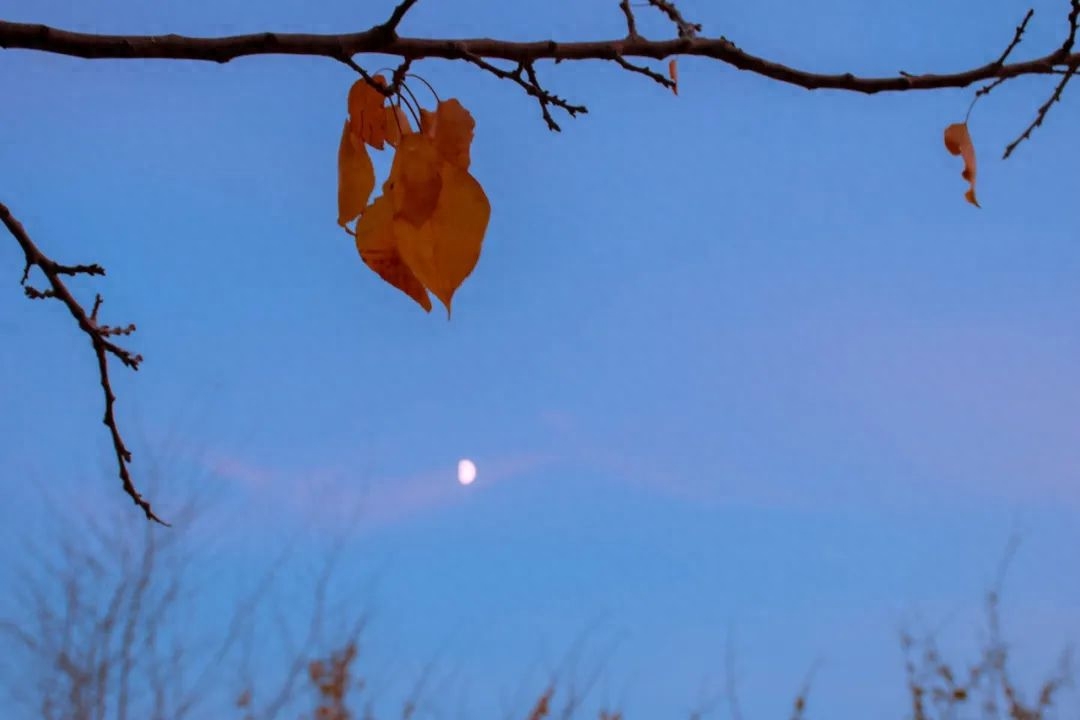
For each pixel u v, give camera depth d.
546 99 1.33
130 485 1.51
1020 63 1.44
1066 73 1.45
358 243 1.22
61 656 4.33
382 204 1.22
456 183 1.22
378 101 1.26
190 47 1.30
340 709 4.42
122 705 4.34
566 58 1.33
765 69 1.38
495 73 1.32
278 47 1.29
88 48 1.29
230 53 1.29
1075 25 1.44
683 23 1.37
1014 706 4.06
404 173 1.21
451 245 1.21
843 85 1.41
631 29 1.35
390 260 1.22
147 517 1.51
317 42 1.29
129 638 4.39
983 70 1.42
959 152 1.43
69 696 4.28
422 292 1.23
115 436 1.50
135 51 1.30
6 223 1.45
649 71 1.35
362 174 1.25
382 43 1.29
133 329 1.49
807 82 1.40
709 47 1.37
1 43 1.29
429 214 1.21
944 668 4.18
